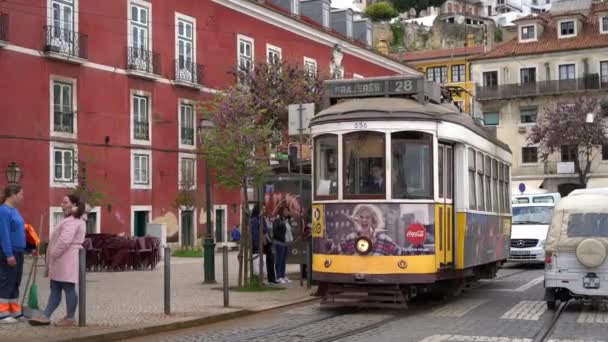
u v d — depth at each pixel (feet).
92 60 99.76
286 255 62.59
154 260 79.10
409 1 367.25
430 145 45.19
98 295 53.06
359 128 45.16
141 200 107.24
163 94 111.96
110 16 102.78
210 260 62.44
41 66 92.63
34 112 91.56
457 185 48.62
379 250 44.01
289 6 149.69
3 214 37.58
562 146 181.78
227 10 125.90
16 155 89.15
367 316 43.57
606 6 199.31
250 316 44.78
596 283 45.21
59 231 37.45
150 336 36.99
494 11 415.44
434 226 44.80
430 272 44.16
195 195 113.60
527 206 91.30
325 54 155.53
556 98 198.59
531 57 202.18
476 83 209.05
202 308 45.73
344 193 45.06
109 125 102.27
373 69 177.88
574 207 47.37
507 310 46.47
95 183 95.86
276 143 77.66
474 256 51.31
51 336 34.12
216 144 56.03
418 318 42.68
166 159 112.16
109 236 80.64
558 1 227.61
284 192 64.59
